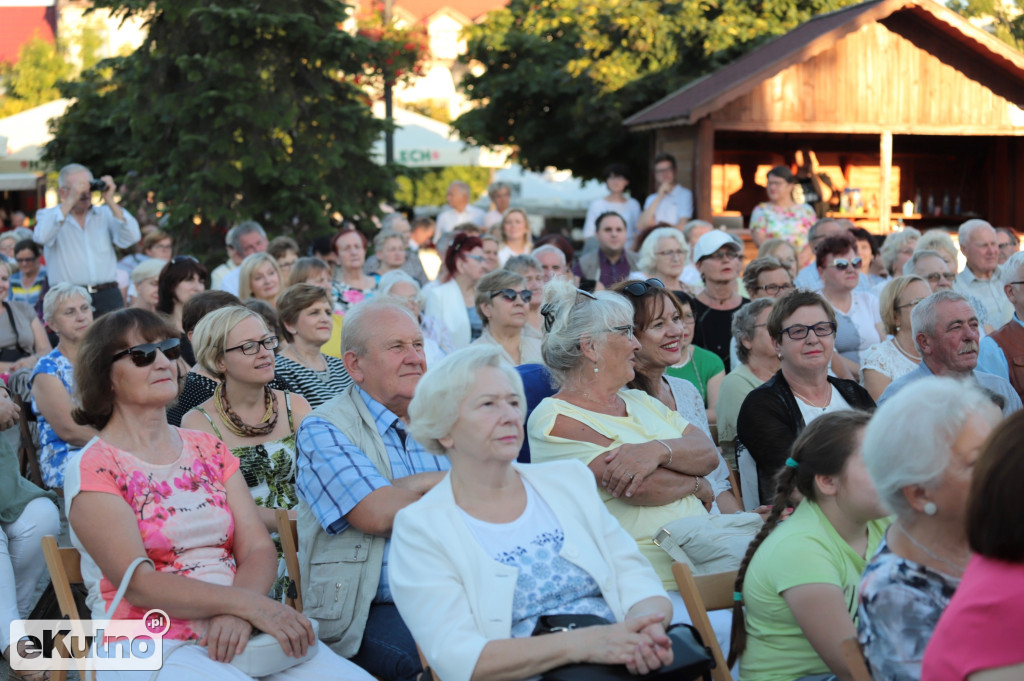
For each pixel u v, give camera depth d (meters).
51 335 9.01
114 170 16.56
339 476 3.55
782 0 15.05
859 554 3.04
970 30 12.39
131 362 3.43
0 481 4.58
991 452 2.02
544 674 2.81
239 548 3.61
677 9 14.53
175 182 12.98
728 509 4.67
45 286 11.45
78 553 3.43
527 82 15.63
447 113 34.56
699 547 3.60
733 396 5.34
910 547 2.54
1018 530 1.95
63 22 39.66
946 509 2.42
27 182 19.53
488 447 3.03
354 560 3.53
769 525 3.11
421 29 14.51
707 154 12.10
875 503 2.90
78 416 3.51
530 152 16.48
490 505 3.11
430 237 13.82
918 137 14.02
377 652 3.42
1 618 4.23
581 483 3.26
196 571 3.41
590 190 22.48
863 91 12.53
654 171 12.68
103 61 16.41
